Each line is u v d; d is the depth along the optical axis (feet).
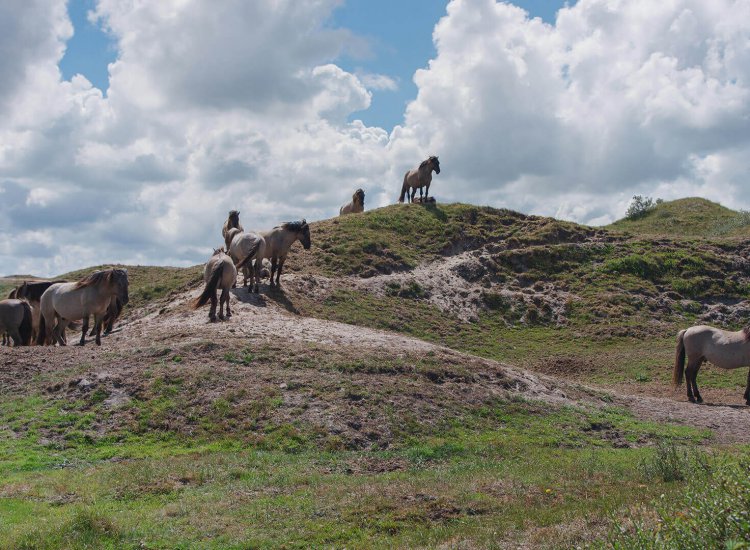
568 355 93.56
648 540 20.79
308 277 101.04
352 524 29.43
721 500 20.72
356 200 150.20
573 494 33.71
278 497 33.01
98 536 27.30
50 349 59.98
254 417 46.60
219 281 70.13
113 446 42.42
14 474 36.78
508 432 50.19
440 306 107.04
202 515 30.37
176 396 48.39
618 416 57.82
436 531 28.30
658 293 117.39
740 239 136.05
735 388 77.77
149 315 88.53
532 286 117.39
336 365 55.77
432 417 50.06
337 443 44.19
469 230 132.57
